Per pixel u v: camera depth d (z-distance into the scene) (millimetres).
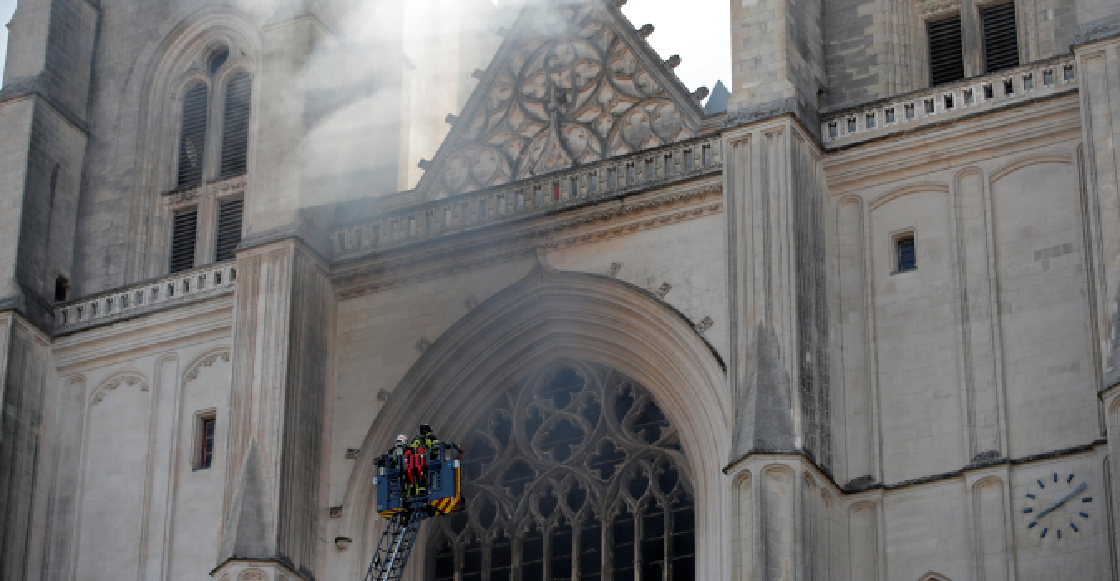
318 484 68000
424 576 67562
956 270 62156
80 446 72812
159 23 81500
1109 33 59688
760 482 58125
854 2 70375
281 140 72312
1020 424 59375
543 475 67188
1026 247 61438
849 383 62500
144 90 80562
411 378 68625
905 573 59250
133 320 73562
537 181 69438
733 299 62219
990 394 60219
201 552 69188
